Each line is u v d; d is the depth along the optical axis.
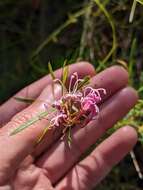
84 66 0.20
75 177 0.20
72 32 0.25
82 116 0.19
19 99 0.21
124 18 0.23
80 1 0.25
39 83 0.21
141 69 0.23
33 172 0.19
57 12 0.25
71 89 0.20
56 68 0.24
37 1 0.25
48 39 0.23
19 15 0.26
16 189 0.19
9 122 0.19
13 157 0.18
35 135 0.19
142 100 0.21
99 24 0.23
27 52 0.25
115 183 0.23
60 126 0.19
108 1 0.23
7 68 0.25
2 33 0.26
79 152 0.20
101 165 0.20
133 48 0.21
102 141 0.20
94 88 0.20
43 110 0.19
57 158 0.20
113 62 0.23
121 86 0.20
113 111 0.20
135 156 0.23
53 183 0.20
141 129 0.21
